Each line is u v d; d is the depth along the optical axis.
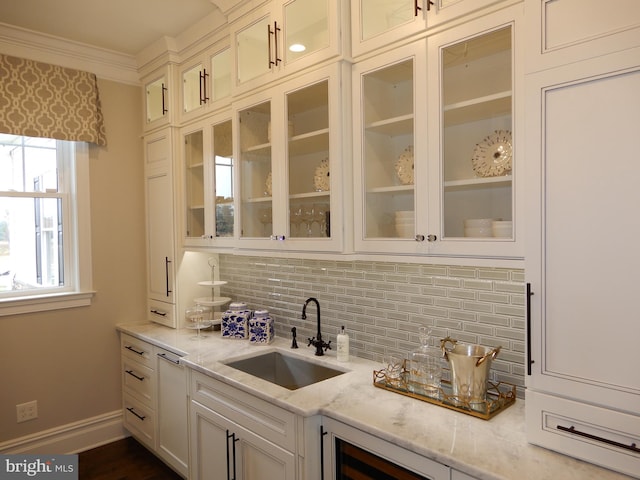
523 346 1.71
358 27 1.85
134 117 3.33
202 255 3.19
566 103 1.21
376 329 2.22
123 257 3.29
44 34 2.81
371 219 1.87
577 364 1.22
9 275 2.90
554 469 1.20
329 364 2.18
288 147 2.14
